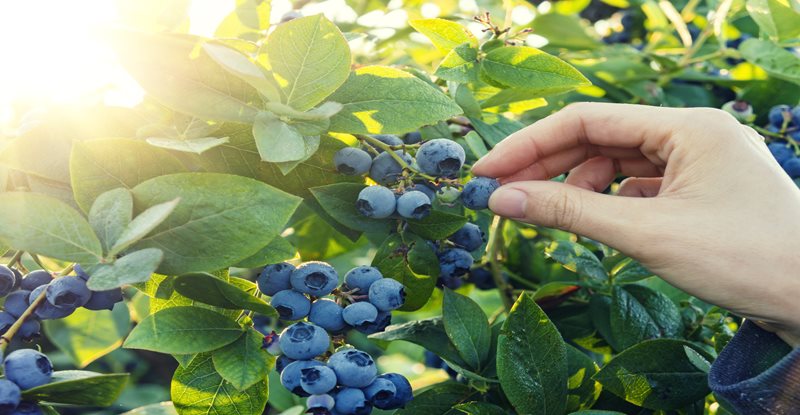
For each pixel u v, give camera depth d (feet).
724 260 1.39
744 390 1.34
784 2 1.84
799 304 1.37
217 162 1.38
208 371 1.35
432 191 1.48
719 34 2.02
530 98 1.64
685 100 2.14
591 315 1.71
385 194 1.39
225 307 1.29
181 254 1.21
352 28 2.04
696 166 1.44
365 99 1.37
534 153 1.61
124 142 1.24
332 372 1.30
